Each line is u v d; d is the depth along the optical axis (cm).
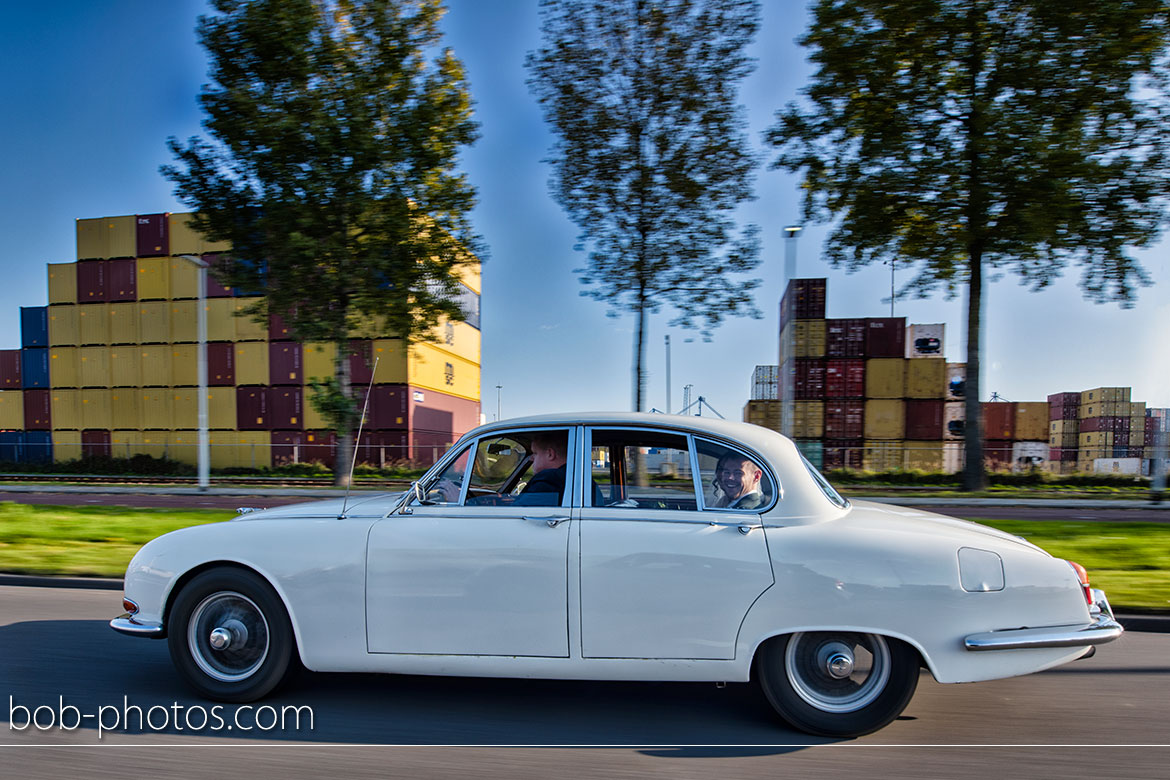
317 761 312
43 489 2011
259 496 1812
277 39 1578
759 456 356
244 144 1636
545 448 380
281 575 362
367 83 1666
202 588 372
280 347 2795
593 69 1311
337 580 357
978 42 1628
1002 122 1541
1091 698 403
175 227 2914
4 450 2973
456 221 1767
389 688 405
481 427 387
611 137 1334
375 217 1652
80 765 308
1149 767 314
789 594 330
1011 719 371
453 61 1727
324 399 1712
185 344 2905
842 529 340
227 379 2839
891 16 1638
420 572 351
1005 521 1067
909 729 356
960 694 409
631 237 1370
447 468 383
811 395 2597
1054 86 1581
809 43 1722
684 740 339
